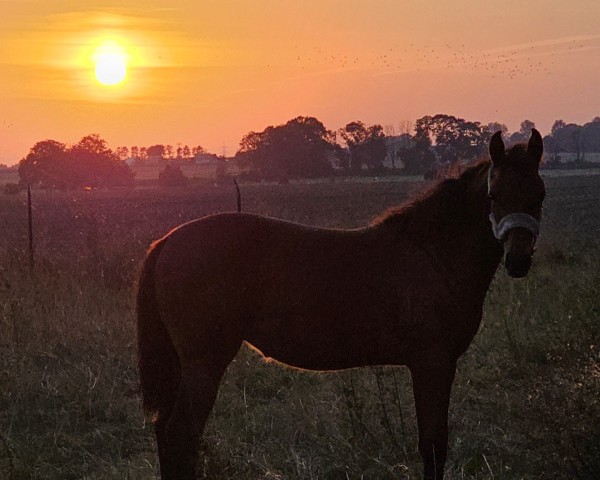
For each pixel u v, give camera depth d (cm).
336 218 2205
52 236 1844
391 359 499
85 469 567
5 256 1245
